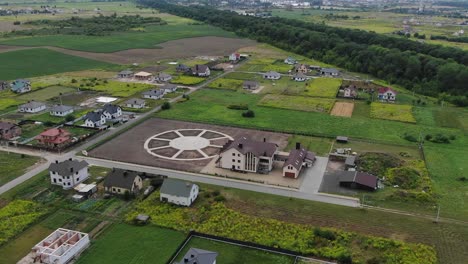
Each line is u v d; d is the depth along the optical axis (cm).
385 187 11194
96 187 10631
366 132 15500
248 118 16625
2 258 7956
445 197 10744
